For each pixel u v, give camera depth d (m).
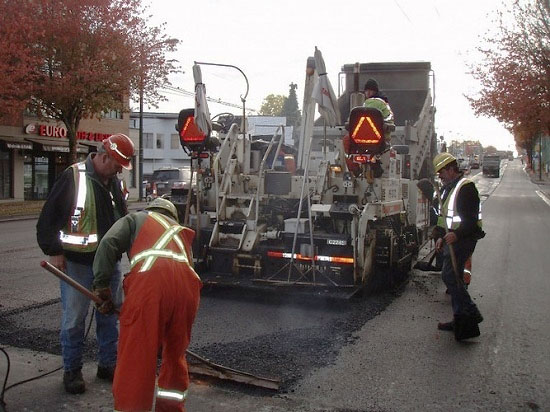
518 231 16.34
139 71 24.77
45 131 28.86
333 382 4.79
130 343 3.47
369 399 4.46
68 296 4.48
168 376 3.69
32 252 11.62
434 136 12.90
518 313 7.14
